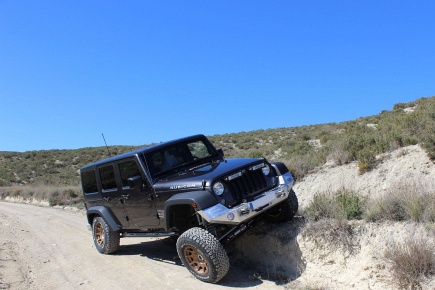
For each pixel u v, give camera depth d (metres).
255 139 39.66
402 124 12.12
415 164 9.34
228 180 6.48
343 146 12.23
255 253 7.43
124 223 8.51
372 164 10.29
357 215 6.76
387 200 6.52
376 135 12.55
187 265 6.68
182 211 7.17
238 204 6.45
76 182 34.91
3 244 10.87
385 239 5.80
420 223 5.73
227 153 33.25
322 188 10.67
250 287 6.17
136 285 6.80
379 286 5.29
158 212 7.24
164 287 6.53
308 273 6.25
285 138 35.75
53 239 11.55
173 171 7.61
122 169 8.04
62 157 56.62
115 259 8.66
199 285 6.43
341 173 10.89
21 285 7.12
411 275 5.01
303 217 7.36
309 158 12.97
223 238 6.63
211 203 6.17
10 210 21.89
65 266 8.45
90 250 9.74
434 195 6.29
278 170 7.24
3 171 52.28
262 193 6.76
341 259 6.06
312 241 6.54
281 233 7.17
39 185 36.97
